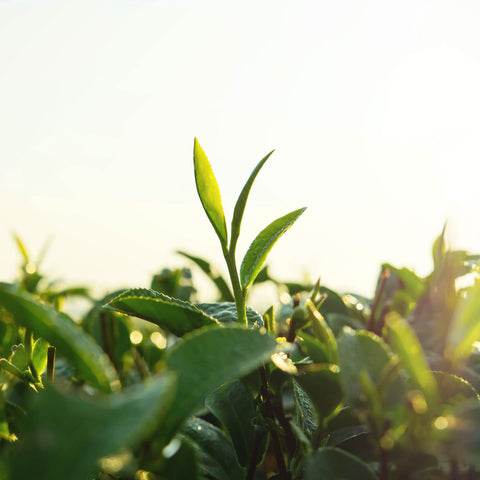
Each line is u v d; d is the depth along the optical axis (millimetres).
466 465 252
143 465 215
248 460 268
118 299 257
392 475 239
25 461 172
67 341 202
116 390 202
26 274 430
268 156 249
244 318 258
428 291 356
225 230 257
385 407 218
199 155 252
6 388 283
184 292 493
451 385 242
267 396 252
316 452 224
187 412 208
